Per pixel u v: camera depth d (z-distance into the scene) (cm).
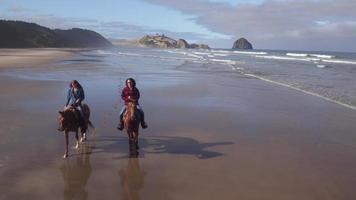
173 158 1091
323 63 5769
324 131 1442
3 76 2895
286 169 1016
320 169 1022
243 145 1237
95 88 2373
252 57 8219
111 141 1235
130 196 834
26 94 2041
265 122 1574
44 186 873
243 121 1581
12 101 1833
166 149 1177
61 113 1059
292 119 1644
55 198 813
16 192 836
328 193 866
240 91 2472
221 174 972
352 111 1855
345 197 846
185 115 1664
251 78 3334
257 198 834
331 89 2655
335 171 1008
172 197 833
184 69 4194
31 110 1634
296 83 2998
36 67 3828
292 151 1180
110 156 1091
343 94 2416
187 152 1151
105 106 1783
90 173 959
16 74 3083
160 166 1021
